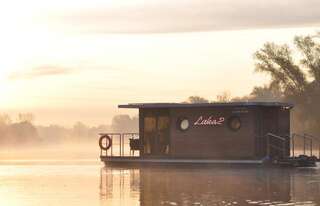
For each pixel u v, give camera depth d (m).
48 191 27.70
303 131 81.88
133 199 25.00
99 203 23.95
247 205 23.23
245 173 37.16
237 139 42.00
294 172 37.91
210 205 23.20
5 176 35.38
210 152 42.47
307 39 82.81
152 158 43.41
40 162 50.81
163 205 23.30
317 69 82.25
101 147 46.94
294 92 82.81
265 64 83.88
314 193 26.78
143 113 44.22
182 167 42.22
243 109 41.97
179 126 43.28
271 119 43.72
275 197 25.39
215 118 42.47
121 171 39.19
